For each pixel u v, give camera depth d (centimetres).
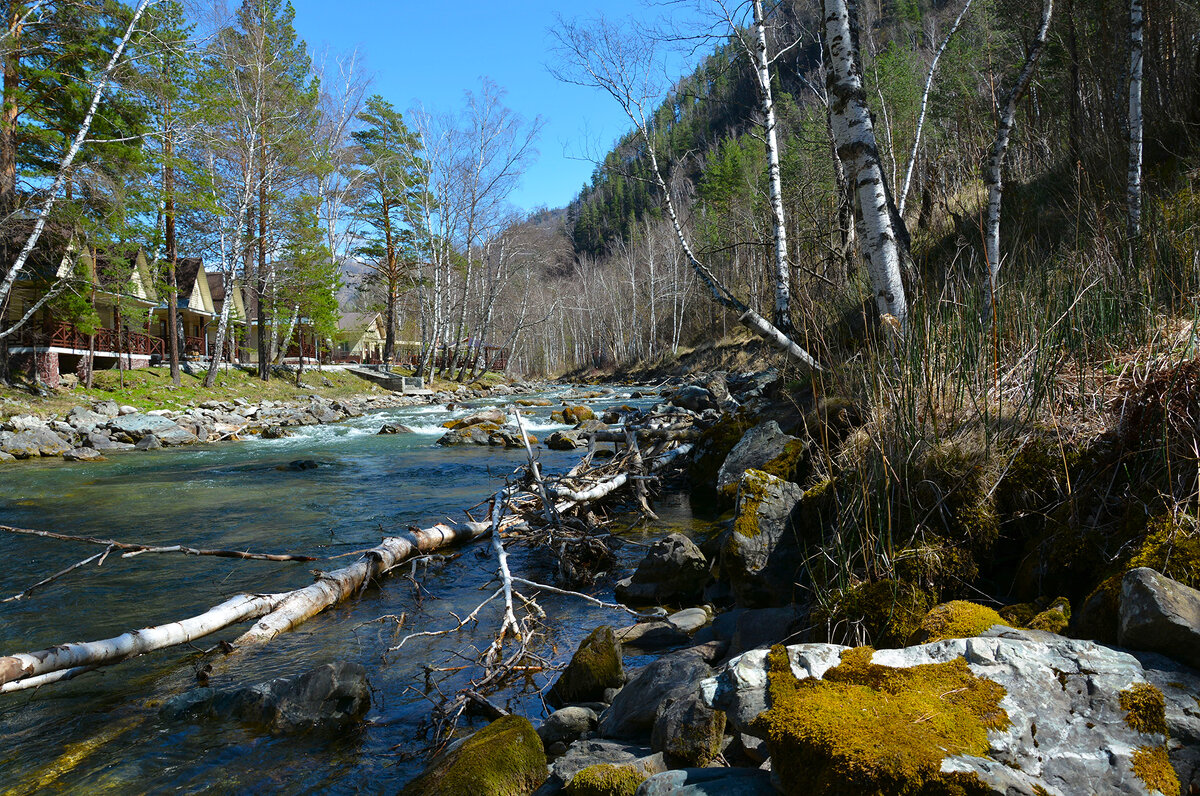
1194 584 253
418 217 3691
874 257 545
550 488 748
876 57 2277
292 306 3116
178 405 2203
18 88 1822
